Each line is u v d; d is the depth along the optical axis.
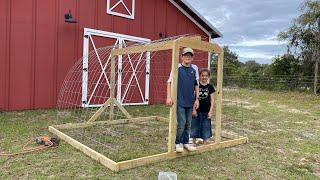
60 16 8.69
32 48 8.27
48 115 7.63
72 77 8.93
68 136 5.26
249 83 19.19
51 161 4.20
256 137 6.14
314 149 5.42
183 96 4.62
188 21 11.90
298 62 18.88
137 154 4.66
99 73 9.45
